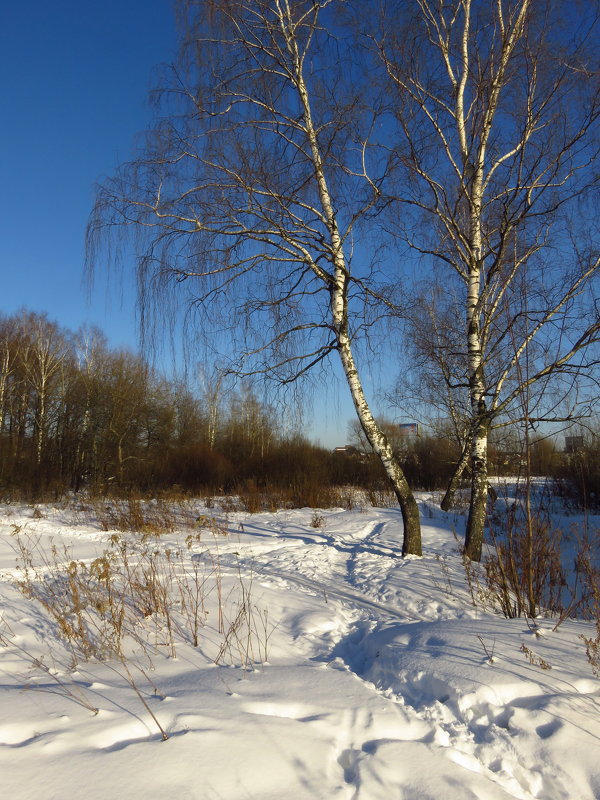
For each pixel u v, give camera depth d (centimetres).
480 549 803
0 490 1892
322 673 395
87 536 1107
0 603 573
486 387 848
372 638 476
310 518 1380
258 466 2219
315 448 2338
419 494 2012
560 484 1475
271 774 260
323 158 751
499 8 745
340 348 807
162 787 244
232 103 730
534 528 614
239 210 709
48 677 382
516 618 532
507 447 1053
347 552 920
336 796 251
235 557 859
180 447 2455
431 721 330
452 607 579
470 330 827
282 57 753
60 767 254
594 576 572
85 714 312
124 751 269
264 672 395
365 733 310
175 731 293
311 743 291
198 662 417
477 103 780
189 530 1172
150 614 523
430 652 414
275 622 534
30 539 1033
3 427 2664
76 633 452
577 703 338
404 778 268
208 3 711
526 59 724
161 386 2425
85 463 2367
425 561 790
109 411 2388
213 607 561
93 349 2888
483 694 344
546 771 286
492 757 298
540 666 385
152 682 370
